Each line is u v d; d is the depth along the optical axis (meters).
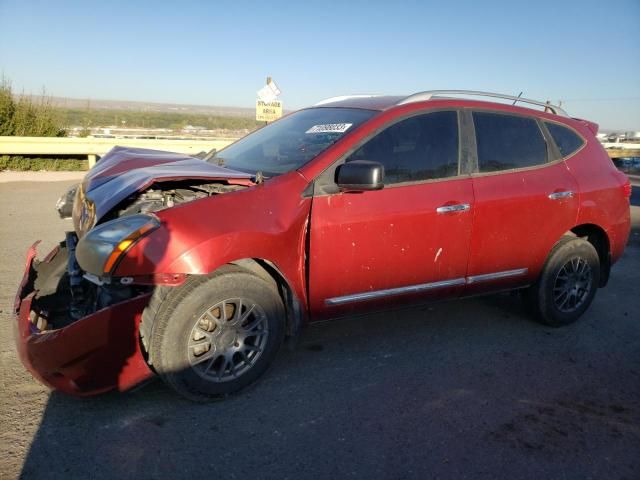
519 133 4.09
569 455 2.74
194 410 2.99
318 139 3.59
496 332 4.29
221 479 2.46
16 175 13.58
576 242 4.32
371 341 4.02
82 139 14.36
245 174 3.22
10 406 2.94
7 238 6.89
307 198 3.20
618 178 4.55
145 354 2.88
